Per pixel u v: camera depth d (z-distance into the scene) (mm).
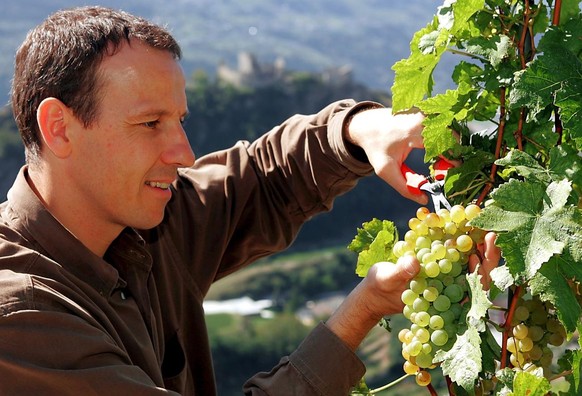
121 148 1665
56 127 1667
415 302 1591
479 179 1730
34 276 1599
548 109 1646
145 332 1826
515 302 1542
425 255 1606
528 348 1603
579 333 1420
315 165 2146
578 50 1579
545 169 1522
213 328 52781
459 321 1556
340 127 2035
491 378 1585
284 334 51656
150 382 1616
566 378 1523
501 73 1637
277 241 2262
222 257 2260
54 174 1711
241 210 2186
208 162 2248
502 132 1677
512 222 1437
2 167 58969
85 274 1737
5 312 1527
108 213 1730
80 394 1546
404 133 1879
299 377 1757
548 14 1674
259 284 60062
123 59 1646
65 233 1720
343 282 60438
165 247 2064
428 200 1850
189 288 2100
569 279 1519
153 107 1660
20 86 1700
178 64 1733
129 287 1881
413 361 1635
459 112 1690
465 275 1593
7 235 1717
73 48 1639
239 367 49156
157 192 1740
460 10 1583
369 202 64750
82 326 1571
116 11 1736
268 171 2207
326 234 65125
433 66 1721
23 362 1521
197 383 2143
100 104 1643
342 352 1759
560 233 1404
